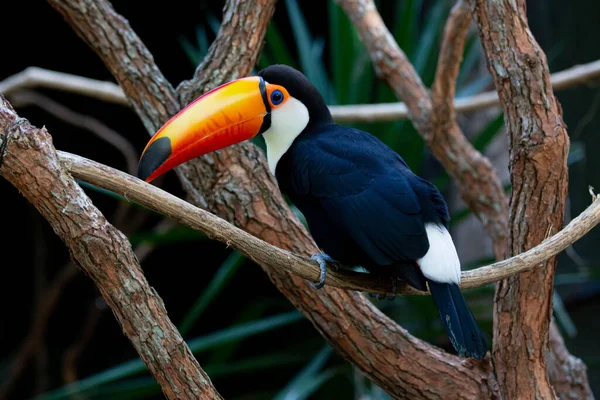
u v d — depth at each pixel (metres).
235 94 6.94
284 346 16.66
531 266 6.07
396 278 6.72
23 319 18.11
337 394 13.83
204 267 18.14
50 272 18.22
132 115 17.47
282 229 7.70
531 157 6.55
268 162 7.38
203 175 7.80
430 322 11.13
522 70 6.61
